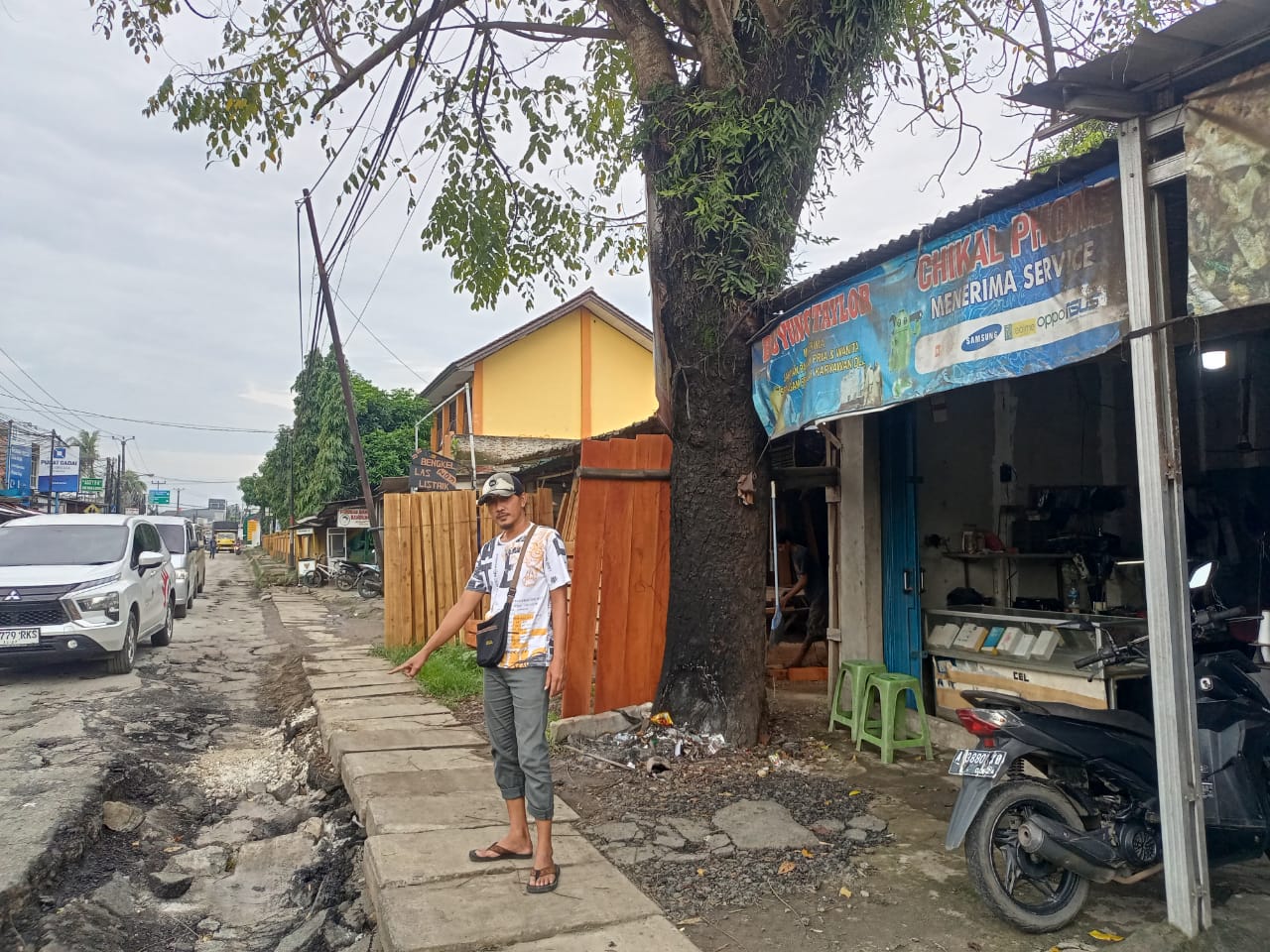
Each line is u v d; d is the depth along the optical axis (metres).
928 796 5.14
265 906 4.71
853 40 5.98
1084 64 3.29
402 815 4.82
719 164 5.94
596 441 6.66
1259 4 2.86
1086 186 3.76
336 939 4.10
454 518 11.16
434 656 9.66
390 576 11.34
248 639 13.82
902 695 6.05
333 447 30.02
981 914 3.71
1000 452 7.26
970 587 7.05
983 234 4.29
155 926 4.39
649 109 6.23
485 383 22.08
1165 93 3.38
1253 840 3.66
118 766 6.26
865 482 6.76
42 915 4.17
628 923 3.54
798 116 5.90
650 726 6.09
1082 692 5.29
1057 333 3.89
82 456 56.81
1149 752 3.72
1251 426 7.31
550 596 3.93
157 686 9.36
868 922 3.65
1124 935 3.54
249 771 7.03
